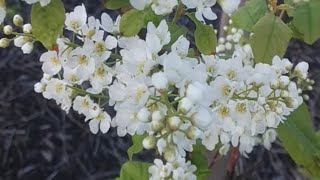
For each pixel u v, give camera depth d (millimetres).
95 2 431
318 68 438
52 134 411
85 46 142
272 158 409
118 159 404
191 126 125
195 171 188
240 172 398
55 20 135
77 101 153
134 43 141
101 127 156
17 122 413
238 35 236
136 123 135
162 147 126
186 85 126
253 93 150
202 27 152
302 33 178
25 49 156
